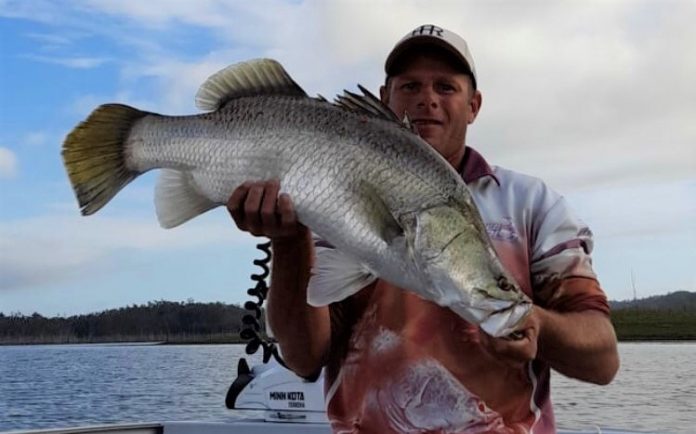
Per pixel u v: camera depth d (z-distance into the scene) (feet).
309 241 3.84
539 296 4.17
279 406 8.76
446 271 3.47
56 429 7.79
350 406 4.28
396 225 3.54
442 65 4.47
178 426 8.61
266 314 4.18
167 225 3.92
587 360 3.86
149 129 3.97
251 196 3.56
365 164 3.59
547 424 4.11
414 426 4.06
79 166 3.96
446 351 4.07
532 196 4.32
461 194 3.60
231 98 3.87
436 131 4.42
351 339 4.33
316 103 3.70
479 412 4.00
